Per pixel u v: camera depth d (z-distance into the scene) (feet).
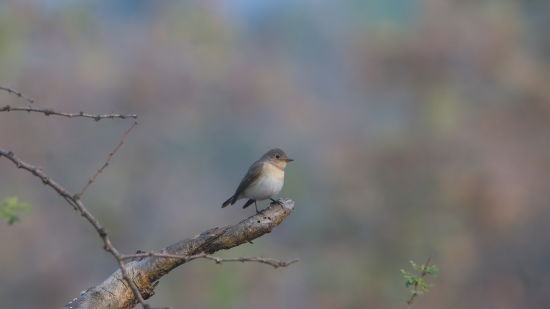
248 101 97.91
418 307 67.67
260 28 130.41
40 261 75.41
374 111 84.12
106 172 85.10
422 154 76.23
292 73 111.86
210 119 97.96
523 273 74.74
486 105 80.94
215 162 98.32
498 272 73.97
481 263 73.77
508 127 79.10
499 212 72.28
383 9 107.65
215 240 20.42
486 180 73.77
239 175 98.58
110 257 79.82
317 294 72.69
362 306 71.61
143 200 88.43
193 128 96.43
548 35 88.74
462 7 82.17
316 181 85.30
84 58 88.38
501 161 76.18
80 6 90.63
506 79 80.23
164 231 87.45
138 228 86.28
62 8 88.84
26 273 74.33
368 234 76.13
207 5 101.91
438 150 76.38
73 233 79.30
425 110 78.48
